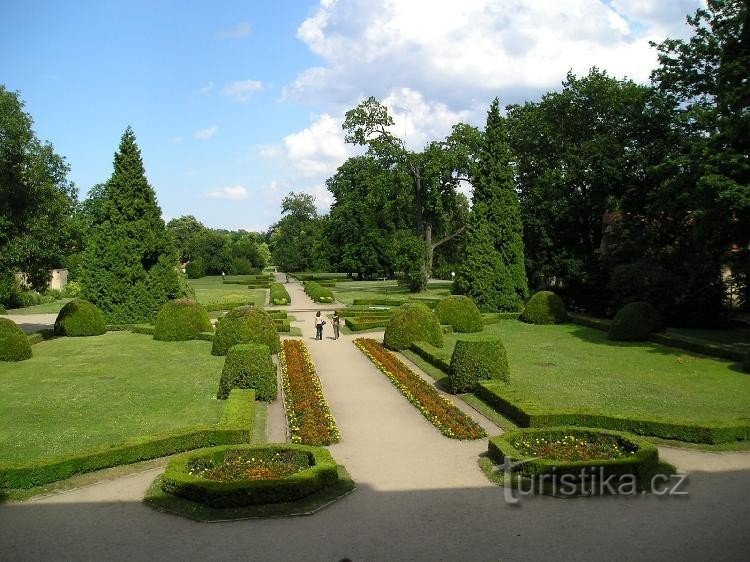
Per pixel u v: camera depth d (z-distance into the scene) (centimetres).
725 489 1112
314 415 1600
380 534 955
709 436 1358
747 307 3800
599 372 2173
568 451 1235
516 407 1555
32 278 3506
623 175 3834
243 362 1802
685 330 3272
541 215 4397
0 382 2064
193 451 1265
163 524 999
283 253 11450
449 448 1388
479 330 3284
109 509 1062
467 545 915
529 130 4666
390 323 2762
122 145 3500
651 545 902
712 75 3300
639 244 3716
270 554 896
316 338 3139
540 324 3531
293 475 1097
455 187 5547
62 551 912
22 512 1055
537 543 917
